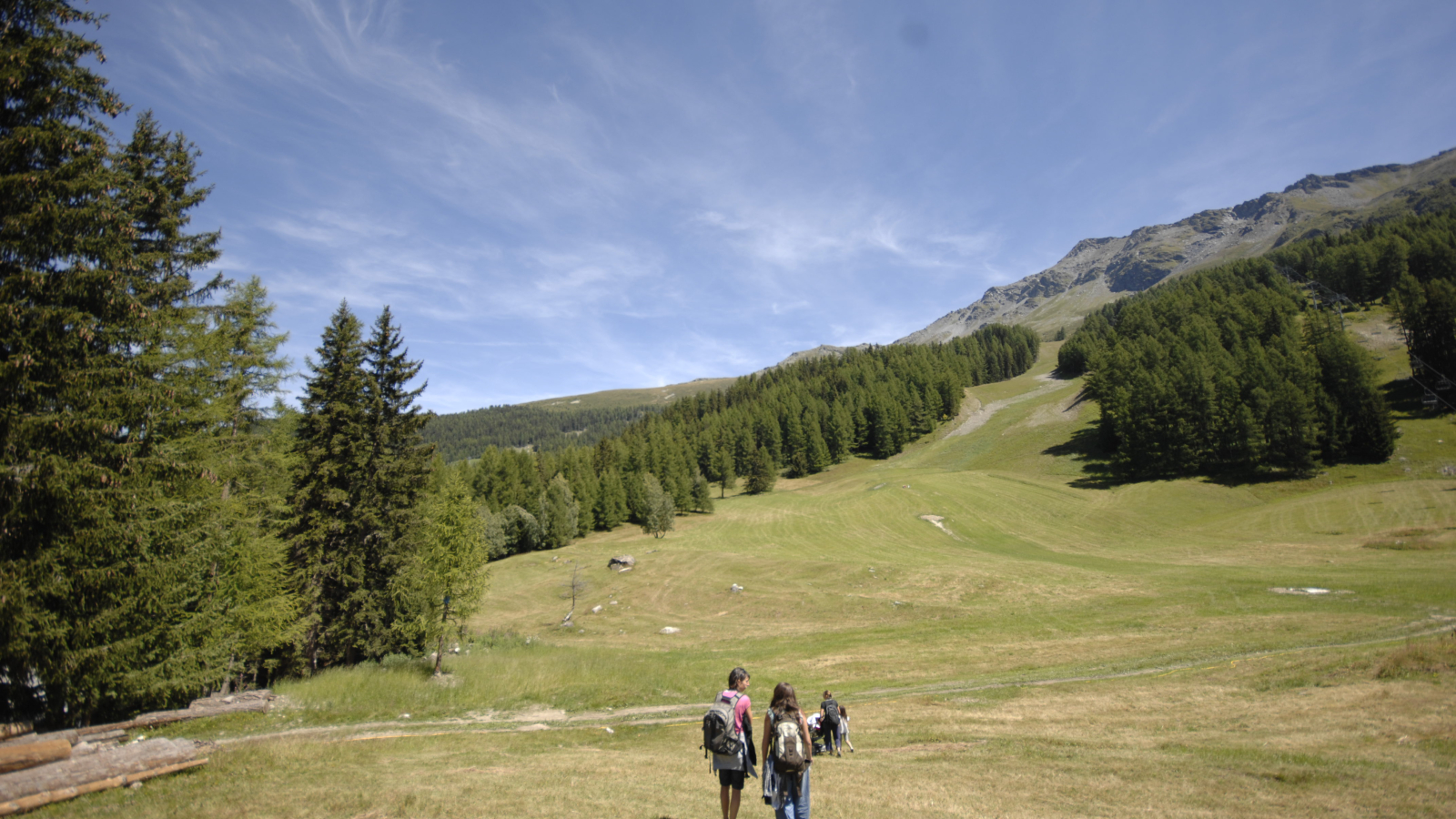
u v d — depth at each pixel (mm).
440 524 27047
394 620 28812
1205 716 15000
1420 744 10719
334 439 28172
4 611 11625
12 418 11633
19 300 12125
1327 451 83500
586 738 17453
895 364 189125
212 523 18641
